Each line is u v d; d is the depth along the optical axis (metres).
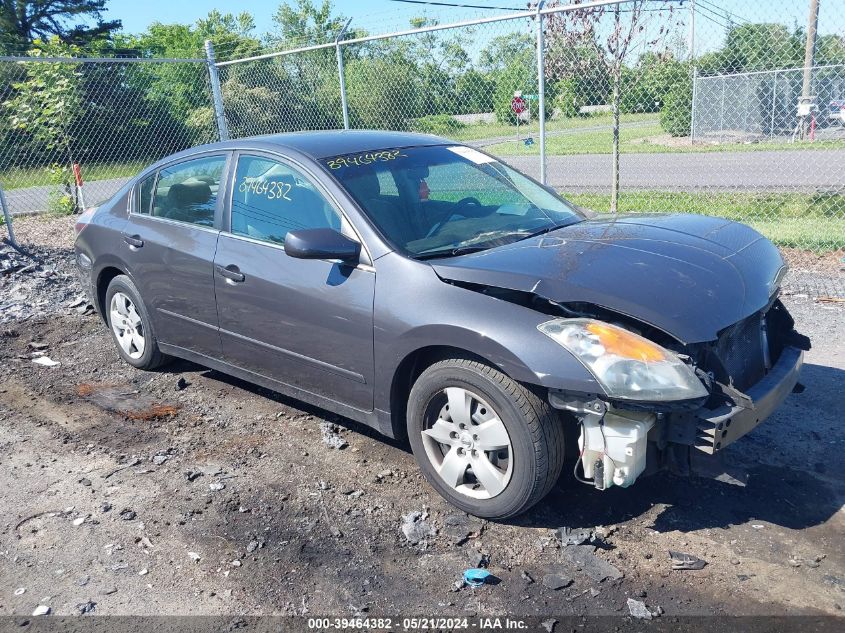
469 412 3.52
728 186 13.40
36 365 5.96
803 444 4.24
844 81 13.83
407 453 4.30
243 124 11.99
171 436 4.63
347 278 3.90
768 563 3.24
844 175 14.20
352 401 4.06
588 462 3.30
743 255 3.83
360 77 10.41
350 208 4.01
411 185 4.31
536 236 4.07
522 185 4.83
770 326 3.99
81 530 3.64
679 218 4.38
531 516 3.63
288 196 4.33
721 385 3.23
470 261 3.62
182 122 13.49
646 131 18.50
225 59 12.55
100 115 14.30
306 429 4.66
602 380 3.11
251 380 4.69
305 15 44.00
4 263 9.02
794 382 3.74
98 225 5.65
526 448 3.32
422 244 3.90
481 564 3.29
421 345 3.58
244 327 4.51
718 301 3.38
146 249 5.14
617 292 3.30
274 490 3.95
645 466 3.29
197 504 3.84
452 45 9.65
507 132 10.36
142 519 3.72
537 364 3.20
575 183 14.86
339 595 3.13
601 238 3.90
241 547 3.47
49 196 15.02
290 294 4.15
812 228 9.55
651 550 3.35
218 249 4.61
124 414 4.97
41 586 3.24
